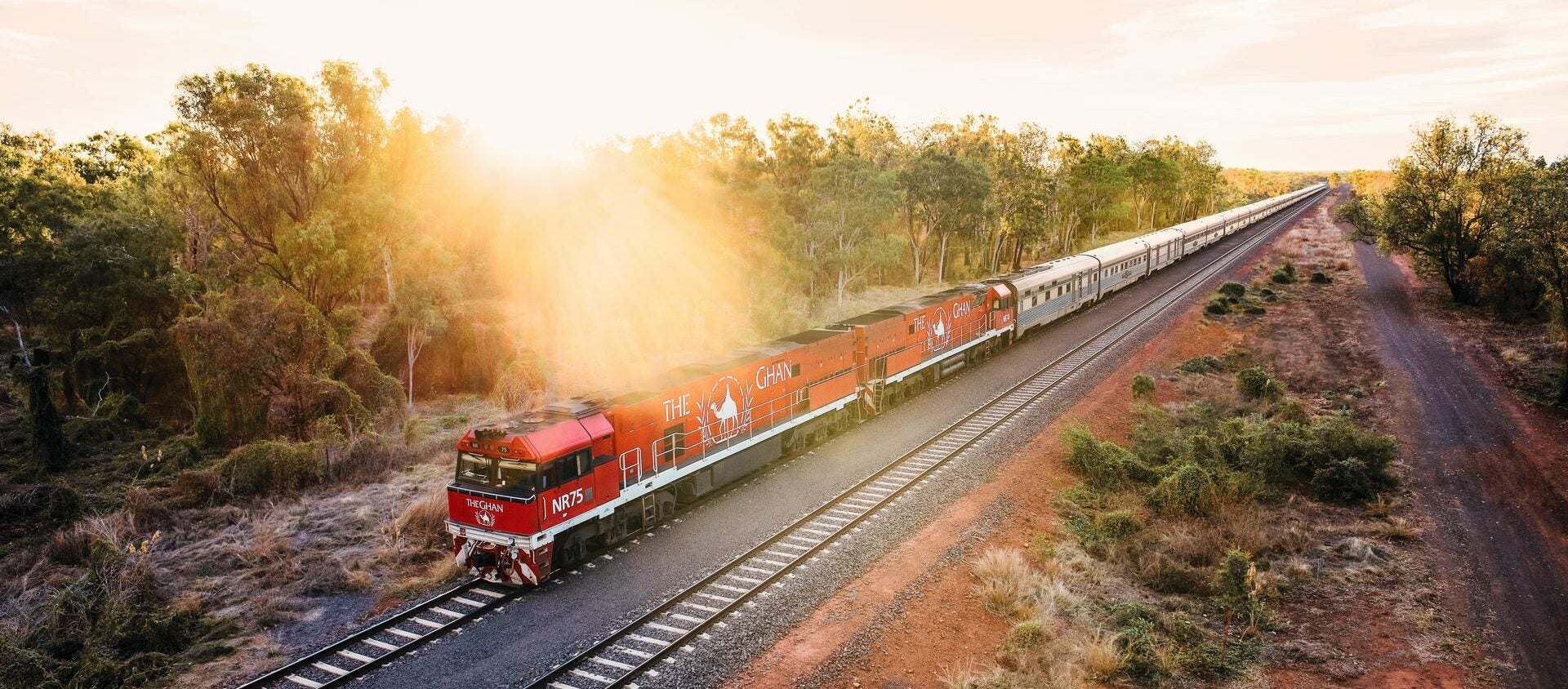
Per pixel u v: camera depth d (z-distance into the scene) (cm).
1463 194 5122
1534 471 2769
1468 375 3856
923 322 3700
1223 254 8162
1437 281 6078
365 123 4419
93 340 4359
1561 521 2417
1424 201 5331
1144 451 2994
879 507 2378
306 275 4041
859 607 1825
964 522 2300
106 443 3647
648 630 1717
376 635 1725
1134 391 3659
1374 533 2394
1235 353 4453
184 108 4062
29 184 5369
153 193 5506
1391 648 1783
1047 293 4978
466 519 1958
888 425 3272
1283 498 2688
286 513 2503
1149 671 1639
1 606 1970
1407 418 3353
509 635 1711
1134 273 6444
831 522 2295
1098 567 2127
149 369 4178
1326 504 2670
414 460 3027
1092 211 9081
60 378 4147
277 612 1842
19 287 4950
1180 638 1795
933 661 1644
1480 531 2373
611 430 2103
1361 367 4106
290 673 1588
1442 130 5241
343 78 4309
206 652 1684
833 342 3127
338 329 4156
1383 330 4788
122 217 4819
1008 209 7594
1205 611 1947
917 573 1989
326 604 1903
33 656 1630
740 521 2331
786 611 1789
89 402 4053
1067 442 2908
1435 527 2422
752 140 7300
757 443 2714
